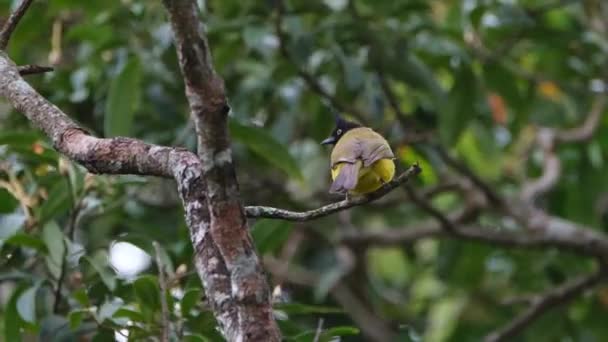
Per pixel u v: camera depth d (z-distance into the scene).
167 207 11.71
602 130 14.67
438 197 16.08
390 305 15.42
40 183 9.13
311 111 13.30
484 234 13.59
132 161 5.88
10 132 8.93
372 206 13.97
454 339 14.90
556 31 12.78
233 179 5.32
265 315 5.32
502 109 14.03
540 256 14.64
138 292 7.64
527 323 13.75
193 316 7.74
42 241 8.44
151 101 12.17
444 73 14.67
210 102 5.19
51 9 11.75
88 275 9.36
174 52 11.48
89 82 12.42
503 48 12.79
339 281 13.95
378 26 11.89
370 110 12.35
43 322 8.59
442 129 12.27
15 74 6.55
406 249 15.20
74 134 6.11
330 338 7.68
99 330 8.17
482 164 15.00
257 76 12.53
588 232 13.40
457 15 13.47
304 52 11.25
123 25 12.08
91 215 9.48
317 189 13.54
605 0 14.33
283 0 11.42
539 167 15.36
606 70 13.68
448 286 15.20
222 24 11.20
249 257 5.37
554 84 13.44
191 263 8.91
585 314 14.94
